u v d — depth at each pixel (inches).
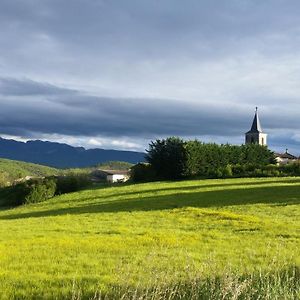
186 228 1048.8
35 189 2527.1
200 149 3292.3
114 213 1462.8
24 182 2684.5
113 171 5408.5
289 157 5748.0
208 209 1481.3
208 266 483.8
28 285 472.4
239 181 2743.6
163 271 428.1
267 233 928.3
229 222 1127.0
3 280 496.1
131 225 1133.7
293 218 1200.8
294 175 3120.1
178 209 1466.5
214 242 811.4
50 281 488.1
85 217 1386.6
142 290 348.2
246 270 490.3
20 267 581.0
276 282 395.2
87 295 412.8
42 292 442.6
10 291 443.8
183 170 3235.7
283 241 798.5
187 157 3225.9
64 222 1262.3
